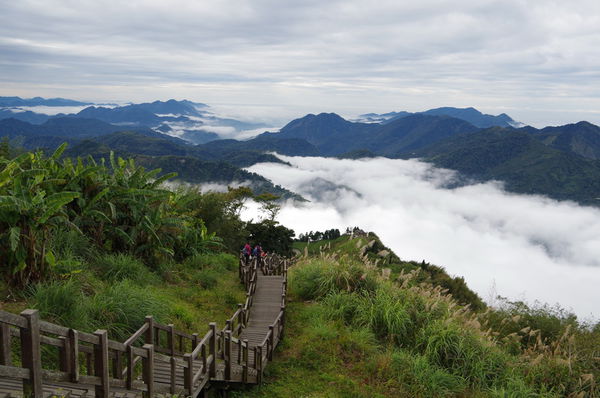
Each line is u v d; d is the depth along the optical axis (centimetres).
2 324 416
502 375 1179
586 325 1530
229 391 975
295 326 1391
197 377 771
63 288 839
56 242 1129
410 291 1506
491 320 1622
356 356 1189
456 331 1268
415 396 1027
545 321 1566
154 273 1441
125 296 954
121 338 862
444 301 1527
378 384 1059
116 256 1348
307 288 1680
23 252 870
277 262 2578
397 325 1305
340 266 1672
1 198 830
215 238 2105
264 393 986
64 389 488
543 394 1095
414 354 1222
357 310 1398
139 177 1482
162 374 779
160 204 1536
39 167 1180
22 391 439
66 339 481
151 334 697
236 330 1135
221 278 1769
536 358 1226
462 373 1161
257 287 1767
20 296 862
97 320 863
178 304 1248
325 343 1229
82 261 1140
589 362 1251
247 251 2220
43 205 895
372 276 1633
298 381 1054
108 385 534
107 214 1346
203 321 1223
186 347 1041
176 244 1792
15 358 677
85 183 1277
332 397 982
